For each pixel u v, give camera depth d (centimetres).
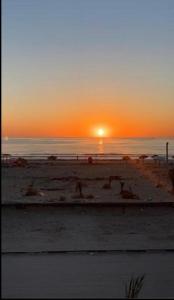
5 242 956
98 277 690
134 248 935
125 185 2655
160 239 1043
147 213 1377
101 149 12094
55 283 633
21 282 610
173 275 724
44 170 3722
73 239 1020
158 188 2483
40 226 1163
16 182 2770
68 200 1894
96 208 1427
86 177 3189
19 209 1387
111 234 1090
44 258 813
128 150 11356
